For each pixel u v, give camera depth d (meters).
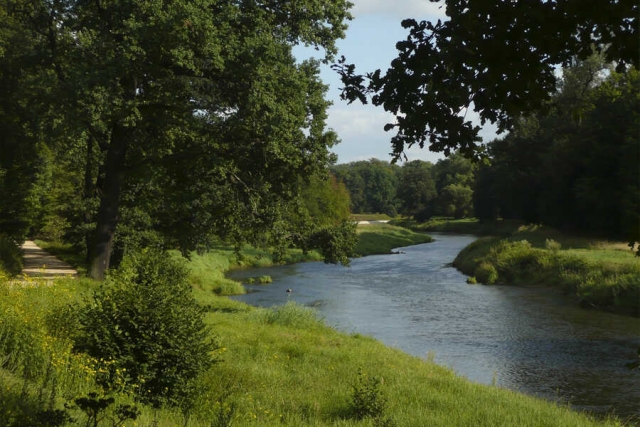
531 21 4.40
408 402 11.38
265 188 23.56
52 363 8.17
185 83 21.56
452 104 4.74
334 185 98.50
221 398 10.23
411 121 4.77
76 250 41.12
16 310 9.73
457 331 23.80
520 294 33.56
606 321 25.31
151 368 9.44
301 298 33.41
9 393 6.29
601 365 18.27
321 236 25.69
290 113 21.56
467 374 17.44
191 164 23.17
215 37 19.92
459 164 164.38
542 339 22.05
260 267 53.81
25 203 36.09
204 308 11.13
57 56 22.86
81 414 6.68
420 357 19.06
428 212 148.75
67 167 39.81
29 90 22.69
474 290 35.84
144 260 10.97
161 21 19.09
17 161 32.84
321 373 13.45
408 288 37.28
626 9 4.09
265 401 10.73
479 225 108.25
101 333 9.39
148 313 9.65
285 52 21.52
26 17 24.31
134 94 21.45
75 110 19.16
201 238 27.08
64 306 10.92
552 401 14.52
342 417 10.21
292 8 22.44
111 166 23.88
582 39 4.61
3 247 26.39
